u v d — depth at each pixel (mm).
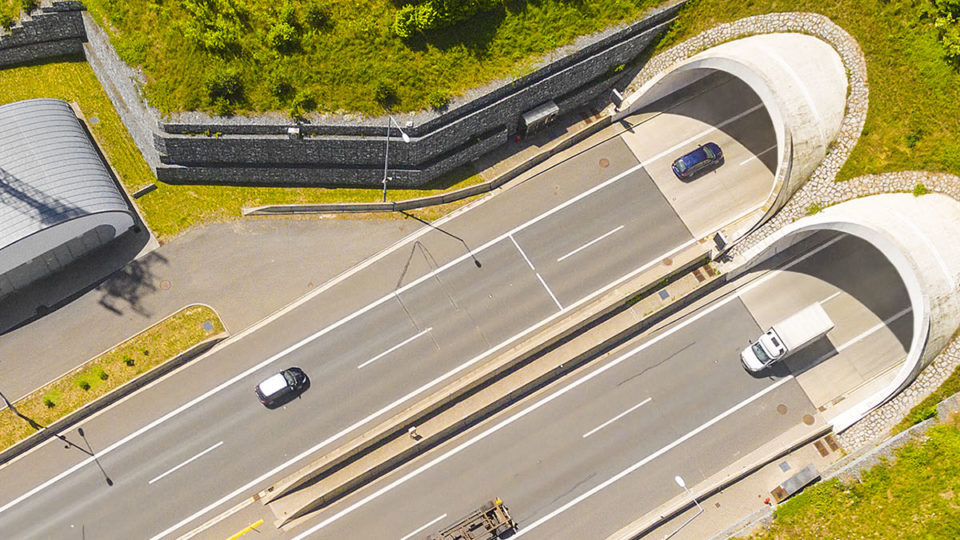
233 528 43500
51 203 43500
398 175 49625
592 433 46281
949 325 43656
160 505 43562
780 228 48844
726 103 53875
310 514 44312
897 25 47438
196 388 45781
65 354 45406
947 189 45875
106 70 48938
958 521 40812
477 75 47906
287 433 45125
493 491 44938
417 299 48156
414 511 44469
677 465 45594
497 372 46719
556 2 49219
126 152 49500
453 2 45969
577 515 44562
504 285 48656
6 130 44750
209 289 47531
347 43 46688
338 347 46969
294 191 50094
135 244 47844
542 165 52000
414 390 46219
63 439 44375
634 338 48594
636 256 49562
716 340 48438
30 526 42844
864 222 44500
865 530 41688
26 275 45625
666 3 51156
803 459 45875
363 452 45281
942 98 46312
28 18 48188
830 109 47531
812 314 46406
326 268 48688
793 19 49781
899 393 45344
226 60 46219
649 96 52938
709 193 51344
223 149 47312
